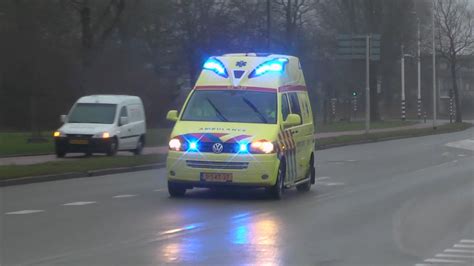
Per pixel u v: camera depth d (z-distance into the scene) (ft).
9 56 248.32
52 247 48.83
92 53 205.46
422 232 57.62
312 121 94.22
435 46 368.68
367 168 126.52
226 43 307.37
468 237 55.42
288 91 84.17
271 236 54.39
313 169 92.73
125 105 143.23
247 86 80.74
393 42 343.05
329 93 349.82
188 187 77.10
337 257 46.68
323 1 324.39
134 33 280.51
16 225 58.65
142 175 110.93
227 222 60.90
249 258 45.68
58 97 265.75
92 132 133.69
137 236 53.36
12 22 245.86
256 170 73.46
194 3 309.01
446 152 173.17
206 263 43.96
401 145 207.31
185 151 74.84
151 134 228.02
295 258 46.03
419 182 100.94
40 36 249.55
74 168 107.86
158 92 302.45
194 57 313.73
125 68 280.51
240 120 77.51
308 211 69.15
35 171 100.58
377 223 62.13
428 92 531.50
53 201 75.82
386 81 464.24
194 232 55.47
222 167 73.82
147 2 267.39
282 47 282.36
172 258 45.34
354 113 442.91
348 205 74.43
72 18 252.01
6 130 266.16
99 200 76.69
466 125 359.25
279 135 76.48
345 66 343.67
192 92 81.71
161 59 314.76
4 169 99.81
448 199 80.74
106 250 47.83
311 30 313.53
